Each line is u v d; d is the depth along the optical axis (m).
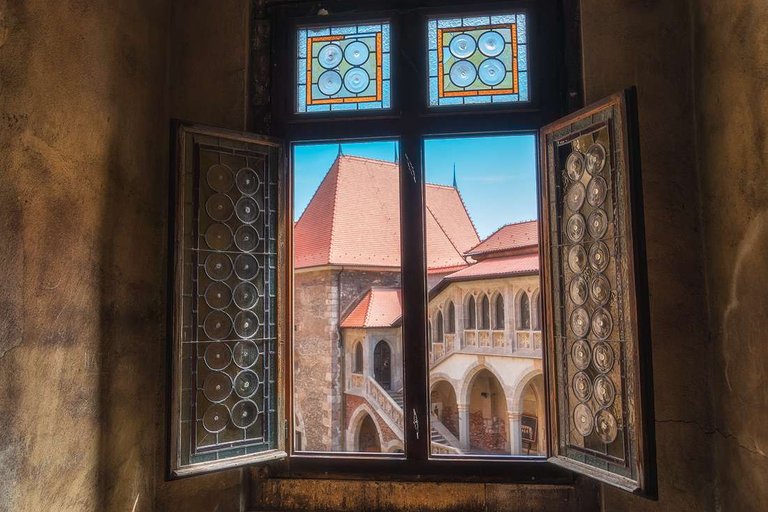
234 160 1.83
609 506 1.72
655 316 1.72
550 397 1.78
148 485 1.72
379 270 15.23
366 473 1.88
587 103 1.82
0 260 1.05
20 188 1.11
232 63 1.97
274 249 1.90
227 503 1.83
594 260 1.65
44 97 1.20
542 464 1.81
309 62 2.06
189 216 1.72
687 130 1.77
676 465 1.67
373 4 2.02
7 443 1.06
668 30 1.81
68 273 1.29
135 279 1.65
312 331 14.86
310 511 1.88
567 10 1.94
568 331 1.76
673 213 1.74
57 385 1.24
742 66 1.43
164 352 1.82
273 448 1.83
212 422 1.71
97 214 1.43
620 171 1.56
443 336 14.01
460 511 1.83
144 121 1.73
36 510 1.15
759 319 1.36
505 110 1.93
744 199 1.43
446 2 1.99
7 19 1.08
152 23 1.81
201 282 1.73
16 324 1.09
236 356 1.79
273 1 2.06
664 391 1.69
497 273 12.60
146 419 1.71
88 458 1.37
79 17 1.35
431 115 1.96
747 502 1.44
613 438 1.56
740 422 1.48
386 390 13.22
